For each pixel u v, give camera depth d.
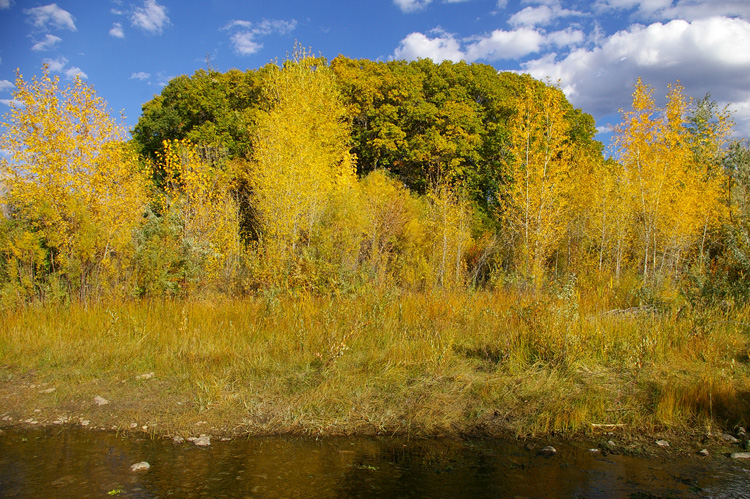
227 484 3.88
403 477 4.01
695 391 5.21
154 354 6.99
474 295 9.52
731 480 3.86
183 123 26.28
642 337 6.68
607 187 18.28
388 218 18.39
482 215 25.38
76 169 11.68
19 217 11.08
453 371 6.25
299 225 14.31
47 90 11.52
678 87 14.47
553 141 16.20
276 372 6.30
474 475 4.03
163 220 14.65
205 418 5.20
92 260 10.98
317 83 19.09
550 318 6.75
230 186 18.66
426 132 27.36
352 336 7.21
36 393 5.87
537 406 5.27
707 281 8.53
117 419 5.22
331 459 4.36
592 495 3.66
